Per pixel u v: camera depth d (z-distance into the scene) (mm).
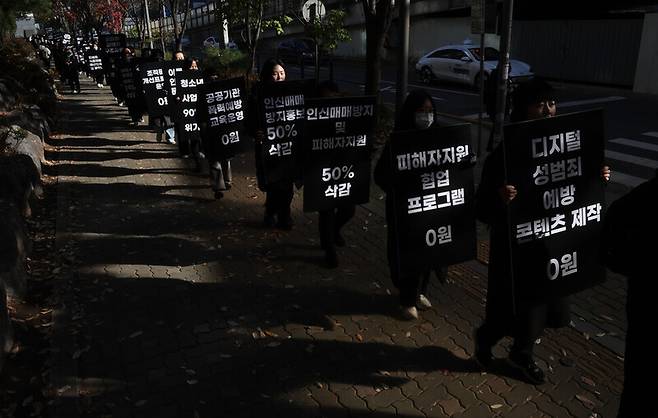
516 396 3438
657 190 2377
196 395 3457
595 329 4168
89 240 5891
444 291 4793
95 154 9922
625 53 18156
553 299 3279
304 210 4801
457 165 3887
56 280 4883
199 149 9047
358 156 4863
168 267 5242
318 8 14141
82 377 3623
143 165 9141
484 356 3600
